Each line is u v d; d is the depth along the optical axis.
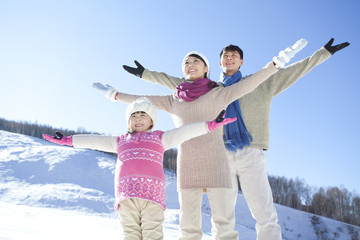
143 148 2.12
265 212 2.77
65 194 17.56
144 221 1.99
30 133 36.78
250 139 2.91
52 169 22.44
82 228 4.36
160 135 2.22
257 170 2.86
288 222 22.19
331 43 2.96
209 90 2.65
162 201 2.06
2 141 28.75
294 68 3.00
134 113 2.28
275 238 2.75
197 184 2.44
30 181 19.77
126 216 2.00
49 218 4.93
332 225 22.30
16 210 4.96
